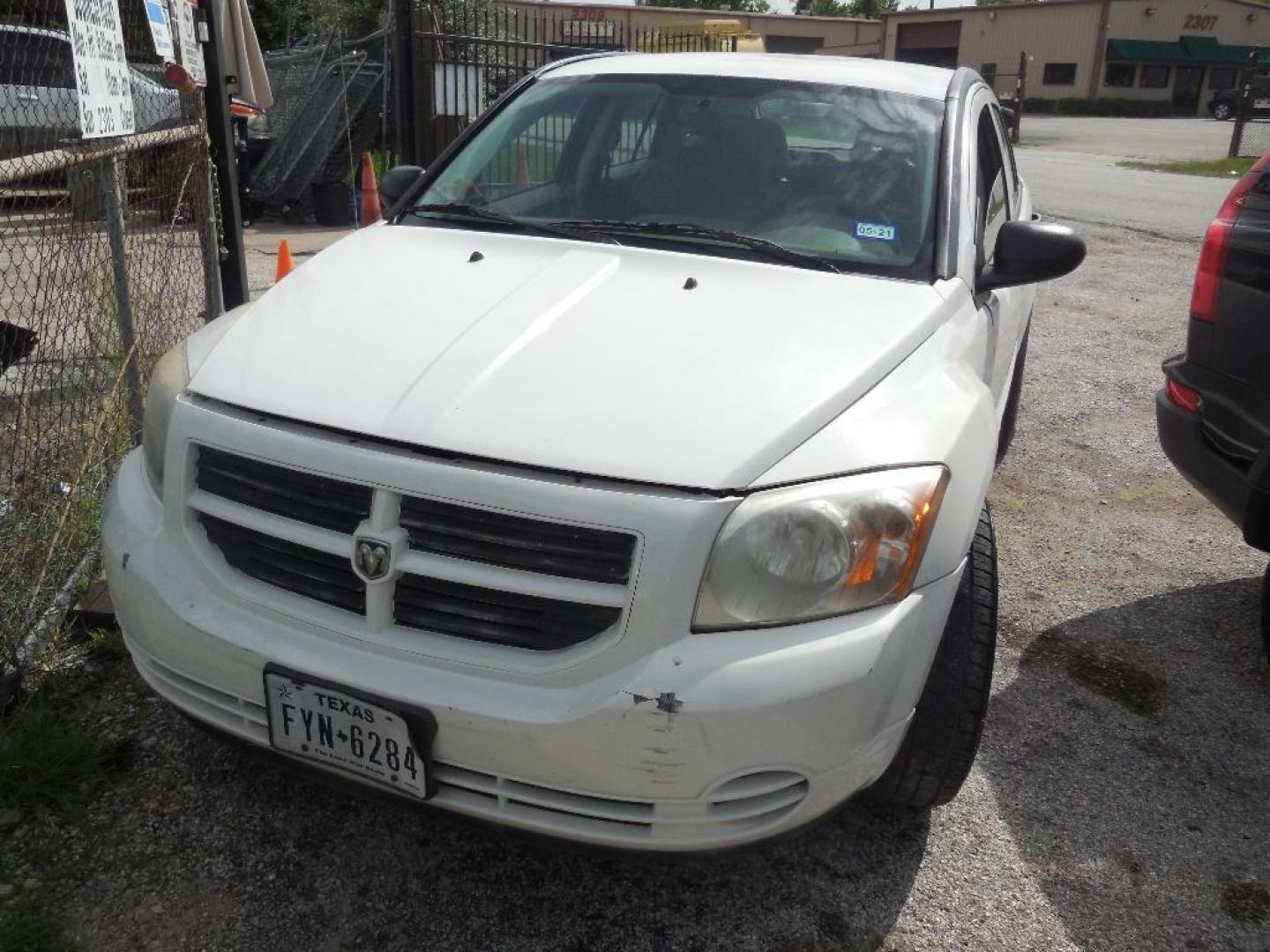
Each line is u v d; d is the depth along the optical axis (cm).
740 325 246
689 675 195
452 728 203
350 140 1203
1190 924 247
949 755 248
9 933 221
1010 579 409
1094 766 301
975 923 244
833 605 204
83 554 351
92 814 258
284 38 2114
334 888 242
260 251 986
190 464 228
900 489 211
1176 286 932
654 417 212
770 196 310
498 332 238
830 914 244
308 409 220
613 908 242
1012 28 5097
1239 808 286
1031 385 645
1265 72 4325
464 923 235
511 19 1459
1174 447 356
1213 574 419
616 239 298
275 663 213
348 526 211
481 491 201
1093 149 2867
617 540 198
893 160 316
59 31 399
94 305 441
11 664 292
